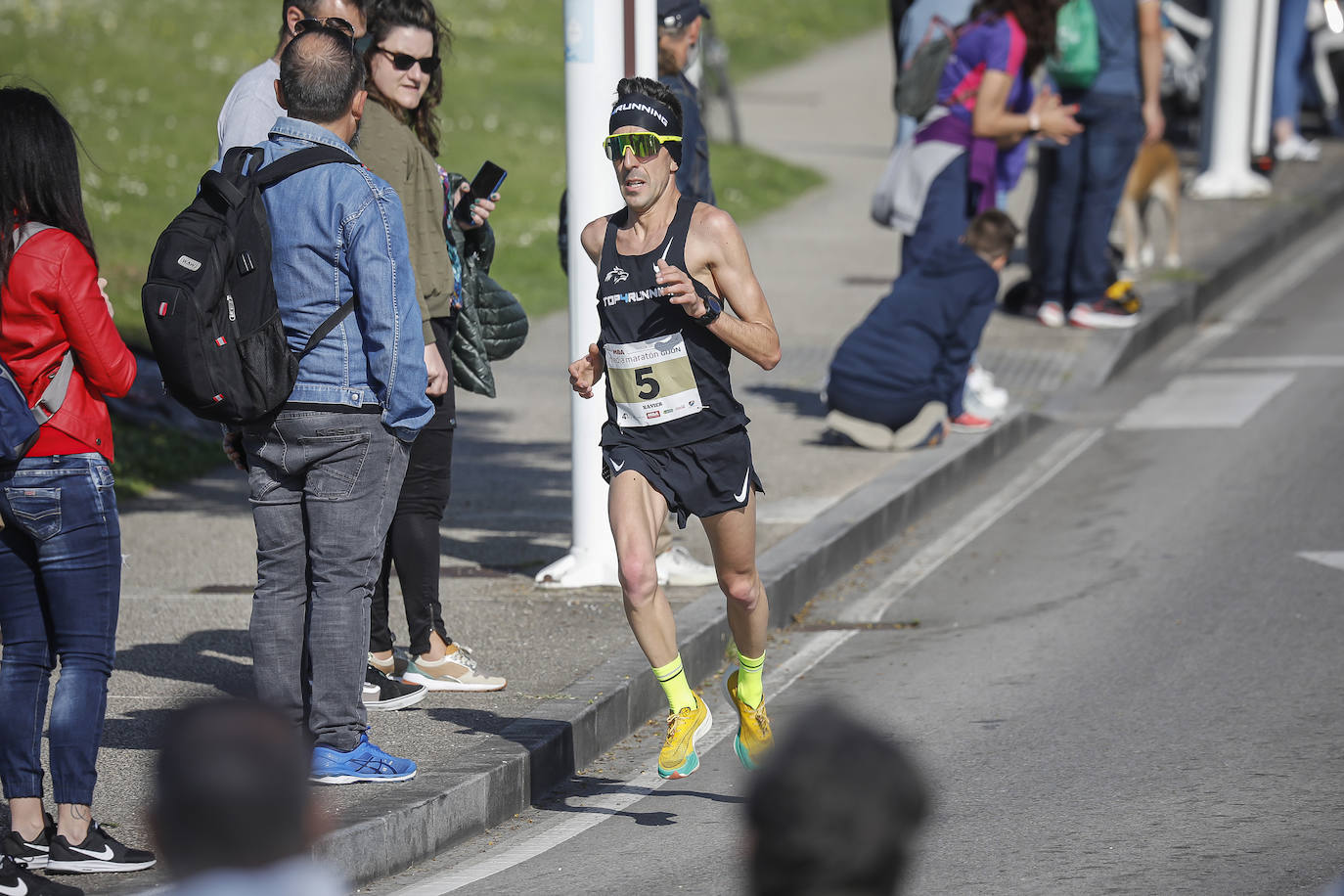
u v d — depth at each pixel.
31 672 16.34
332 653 18.39
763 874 6.28
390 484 18.52
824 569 29.92
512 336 23.83
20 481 15.91
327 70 18.25
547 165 77.12
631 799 20.34
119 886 15.88
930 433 37.03
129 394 41.19
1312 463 36.25
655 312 18.70
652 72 27.06
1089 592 28.80
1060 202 48.72
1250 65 66.88
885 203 38.97
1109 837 18.05
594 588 27.70
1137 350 48.38
